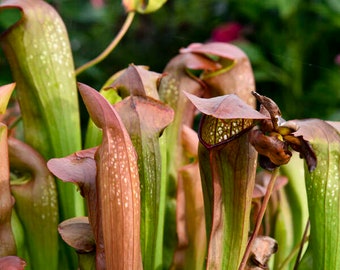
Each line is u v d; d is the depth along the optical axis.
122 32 0.72
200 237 0.66
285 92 1.63
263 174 0.68
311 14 1.64
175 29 1.86
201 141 0.54
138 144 0.59
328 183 0.58
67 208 0.66
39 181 0.65
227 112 0.51
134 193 0.54
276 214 0.69
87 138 0.66
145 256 0.60
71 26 1.71
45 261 0.66
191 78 0.71
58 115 0.68
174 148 0.70
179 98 0.71
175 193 0.70
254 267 0.60
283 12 1.56
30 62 0.67
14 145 0.65
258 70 1.62
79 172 0.55
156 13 1.89
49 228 0.66
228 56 0.70
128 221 0.53
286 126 0.52
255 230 0.55
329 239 0.59
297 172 0.69
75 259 0.67
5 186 0.60
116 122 0.54
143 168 0.59
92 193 0.55
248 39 1.70
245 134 0.54
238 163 0.55
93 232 0.55
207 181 0.56
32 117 0.68
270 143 0.52
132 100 0.60
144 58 1.81
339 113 1.51
